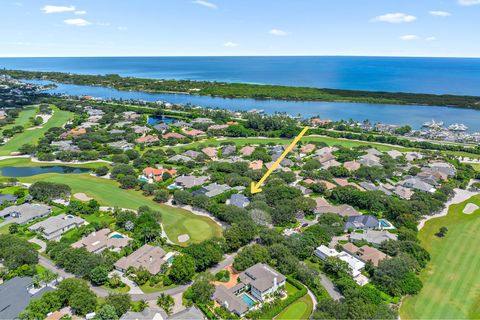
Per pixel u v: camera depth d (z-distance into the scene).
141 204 169.38
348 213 155.88
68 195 176.00
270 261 119.69
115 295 97.56
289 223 151.38
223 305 99.31
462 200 177.88
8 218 153.75
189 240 137.50
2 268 112.69
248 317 95.75
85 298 95.88
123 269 116.12
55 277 108.25
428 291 107.25
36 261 119.69
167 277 111.06
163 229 145.62
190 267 111.06
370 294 98.69
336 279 112.69
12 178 192.00
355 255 125.50
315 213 159.38
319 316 89.88
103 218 154.25
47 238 137.12
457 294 105.94
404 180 196.00
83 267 111.50
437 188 189.62
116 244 130.00
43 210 155.88
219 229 146.00
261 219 144.62
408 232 135.25
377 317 89.06
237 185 189.62
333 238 139.38
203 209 163.50
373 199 163.62
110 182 197.12
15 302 96.31
